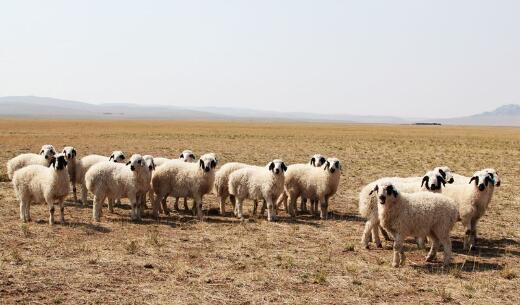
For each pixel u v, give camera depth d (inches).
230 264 507.5
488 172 610.9
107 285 435.5
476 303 422.9
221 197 773.9
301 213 810.2
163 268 485.7
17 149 1849.2
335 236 647.1
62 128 4188.0
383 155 1957.4
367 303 417.4
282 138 3102.9
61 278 447.2
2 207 762.2
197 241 595.8
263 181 721.0
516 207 880.9
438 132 4781.0
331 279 473.4
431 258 547.8
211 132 3806.6
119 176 692.1
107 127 4643.2
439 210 520.4
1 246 542.9
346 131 4628.4
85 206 802.2
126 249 542.9
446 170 746.8
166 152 1915.6
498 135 4138.8
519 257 572.4
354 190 1052.5
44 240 573.3
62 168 636.7
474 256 574.6
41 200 661.3
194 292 426.6
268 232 654.5
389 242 626.8
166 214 757.3
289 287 448.1
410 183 644.7
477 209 607.5
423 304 417.7
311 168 778.8
